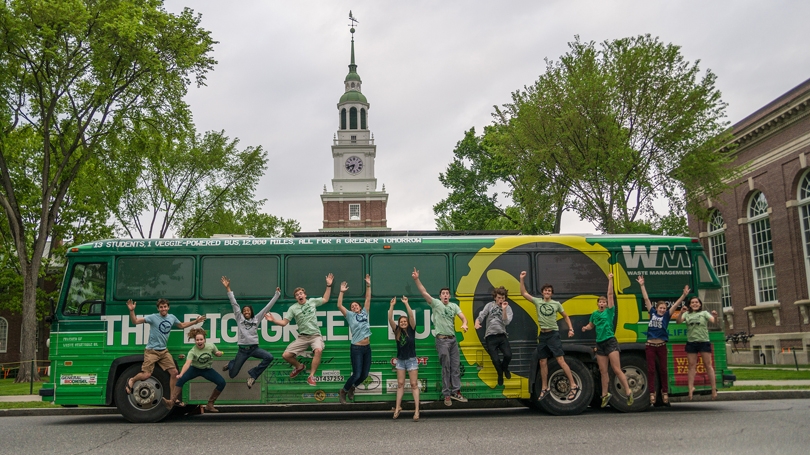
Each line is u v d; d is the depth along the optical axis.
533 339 12.87
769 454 7.53
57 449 8.79
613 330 12.90
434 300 12.22
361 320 12.09
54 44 23.53
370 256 12.93
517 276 13.05
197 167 38.12
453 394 12.28
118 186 28.69
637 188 25.33
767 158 34.44
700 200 26.53
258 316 12.20
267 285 12.74
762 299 35.59
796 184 32.50
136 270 12.73
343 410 14.76
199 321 12.23
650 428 9.98
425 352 12.66
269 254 12.85
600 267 13.17
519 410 14.15
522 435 9.53
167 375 12.40
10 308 42.97
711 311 13.23
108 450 8.64
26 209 38.53
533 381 12.41
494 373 12.70
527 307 12.95
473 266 13.02
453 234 13.88
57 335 12.49
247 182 39.06
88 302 12.62
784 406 13.12
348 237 13.47
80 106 26.30
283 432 10.31
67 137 27.08
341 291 12.19
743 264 36.62
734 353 37.06
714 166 25.17
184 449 8.66
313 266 12.84
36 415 14.52
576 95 24.14
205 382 12.38
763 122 33.69
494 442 8.88
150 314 12.45
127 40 23.36
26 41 22.94
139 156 27.69
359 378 11.95
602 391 12.41
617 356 12.28
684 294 12.77
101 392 12.34
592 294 13.05
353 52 89.44
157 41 24.97
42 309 43.12
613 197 24.44
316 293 12.75
